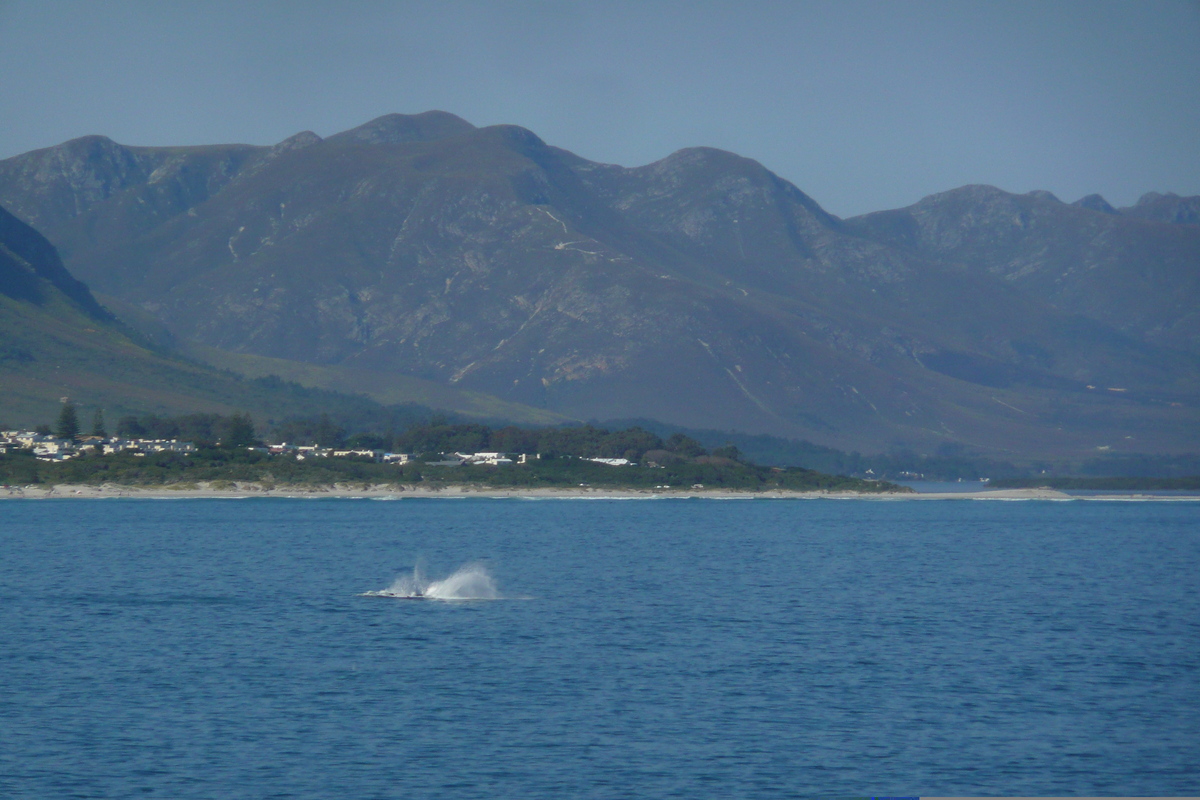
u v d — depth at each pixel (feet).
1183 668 402.72
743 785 278.26
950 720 331.77
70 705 340.80
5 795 266.77
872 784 280.51
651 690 362.33
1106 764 296.10
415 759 293.64
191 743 305.32
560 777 281.54
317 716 330.75
